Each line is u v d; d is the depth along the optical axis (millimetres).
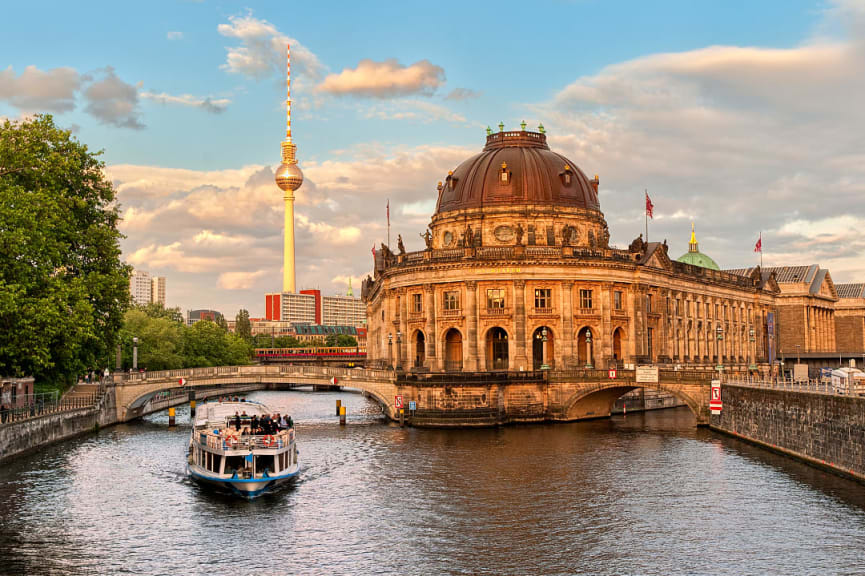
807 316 190750
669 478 67500
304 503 60375
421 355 120438
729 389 92562
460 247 113750
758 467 70875
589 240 123062
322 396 172375
